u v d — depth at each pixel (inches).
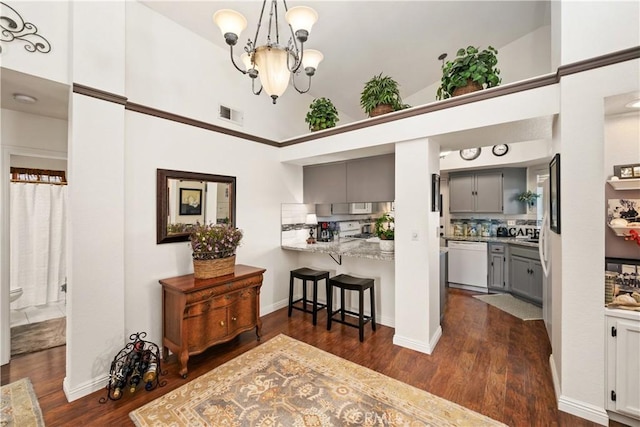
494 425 68.6
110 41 85.9
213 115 122.0
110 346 86.0
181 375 90.0
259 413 73.0
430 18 120.6
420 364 96.2
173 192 106.7
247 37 119.6
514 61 144.3
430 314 106.3
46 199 148.8
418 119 102.6
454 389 82.5
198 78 116.8
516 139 105.7
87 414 73.2
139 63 98.8
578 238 70.9
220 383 86.1
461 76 93.4
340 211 187.0
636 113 79.7
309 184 164.2
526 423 69.1
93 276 82.7
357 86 170.7
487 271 182.1
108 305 85.7
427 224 103.5
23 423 70.0
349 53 139.3
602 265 68.3
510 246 172.4
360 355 102.7
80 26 79.9
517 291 167.9
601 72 67.7
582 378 70.9
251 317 114.2
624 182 78.6
